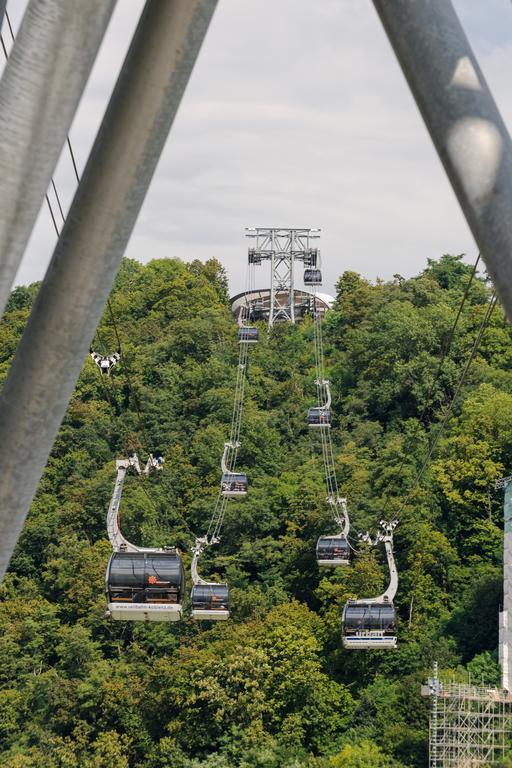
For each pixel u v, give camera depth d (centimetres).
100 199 1441
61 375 1463
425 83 1380
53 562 19800
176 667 17250
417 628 18112
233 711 16588
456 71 1372
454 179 1365
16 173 1327
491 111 1367
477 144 1351
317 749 16462
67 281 1449
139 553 10006
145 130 1431
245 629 17875
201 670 16988
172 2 1394
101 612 18825
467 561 19612
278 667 16875
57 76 1319
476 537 19625
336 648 17612
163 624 18638
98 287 1455
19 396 1462
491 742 15062
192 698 16600
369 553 18975
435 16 1386
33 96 1319
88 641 18138
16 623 18725
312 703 16762
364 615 11881
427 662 17250
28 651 18475
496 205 1338
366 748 15575
